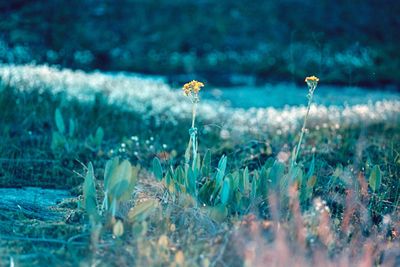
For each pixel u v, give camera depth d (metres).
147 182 5.29
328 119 7.48
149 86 9.02
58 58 11.59
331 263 3.72
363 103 9.22
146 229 3.87
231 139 6.88
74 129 6.64
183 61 13.31
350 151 6.41
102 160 6.06
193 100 4.65
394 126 7.32
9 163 5.68
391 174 5.44
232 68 13.21
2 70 7.73
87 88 7.81
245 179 4.61
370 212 4.75
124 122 7.16
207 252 3.76
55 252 3.76
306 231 3.93
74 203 4.74
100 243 3.86
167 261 3.63
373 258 3.93
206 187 4.50
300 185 4.63
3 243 3.85
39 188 5.22
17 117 6.77
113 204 4.12
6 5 12.39
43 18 12.57
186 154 4.68
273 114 7.88
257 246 3.73
